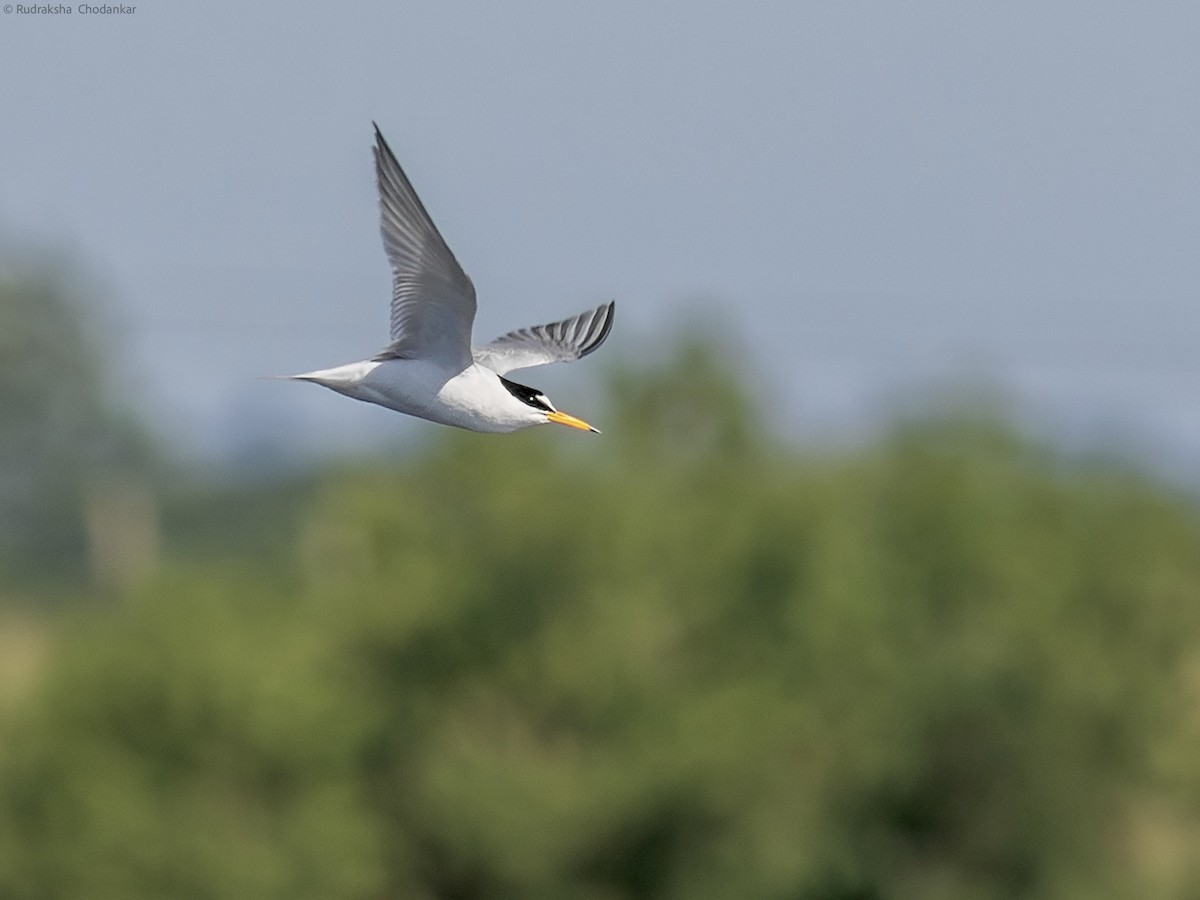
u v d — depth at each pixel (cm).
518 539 2497
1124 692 2845
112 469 7506
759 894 2519
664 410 3041
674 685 2525
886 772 2741
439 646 2491
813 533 2658
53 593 6762
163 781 2297
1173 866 2850
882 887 2764
